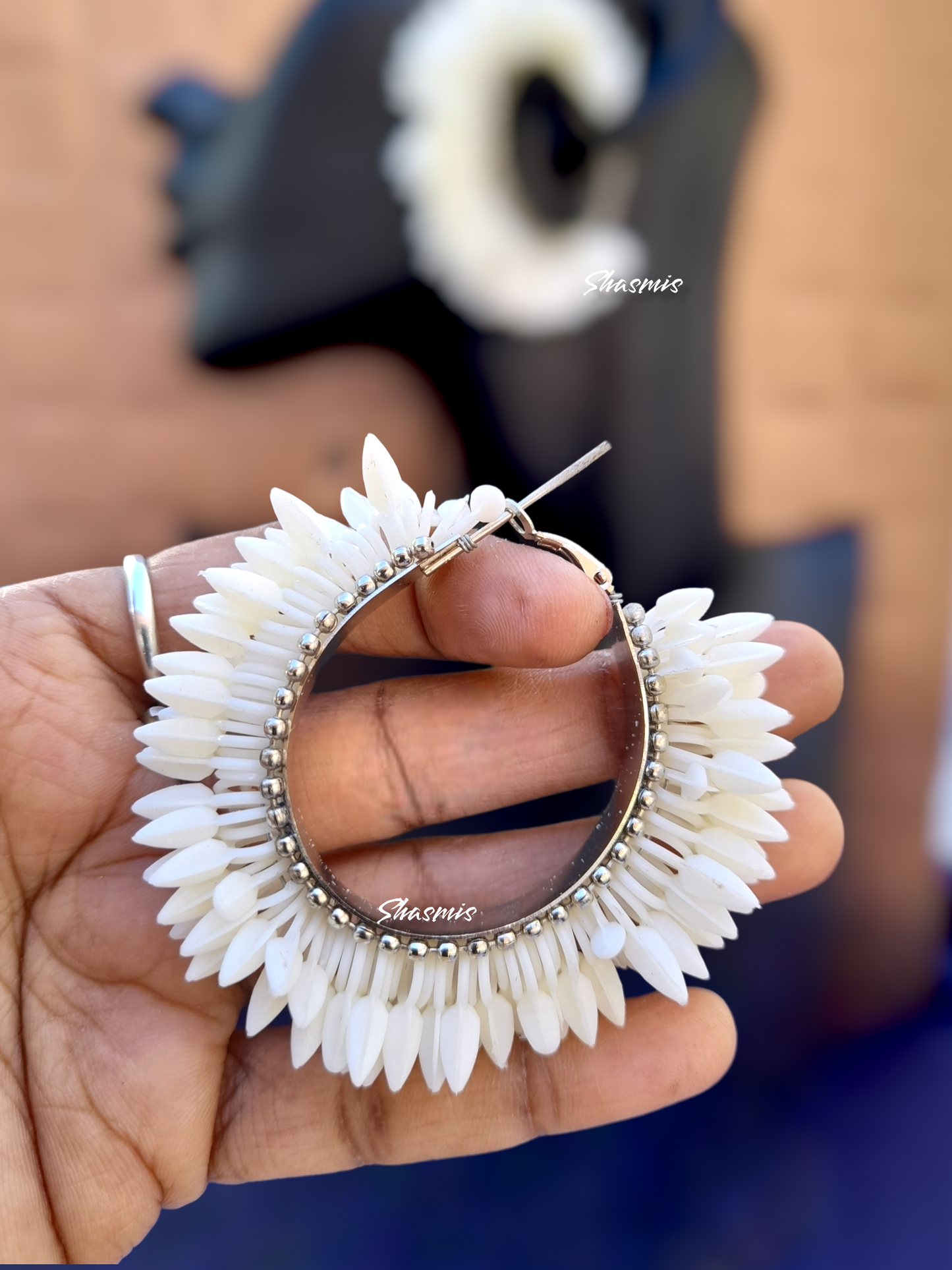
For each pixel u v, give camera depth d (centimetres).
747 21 22
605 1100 13
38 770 13
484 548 14
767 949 22
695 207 22
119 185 23
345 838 15
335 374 23
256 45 22
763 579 24
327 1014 13
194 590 14
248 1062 14
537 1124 13
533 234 22
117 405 24
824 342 24
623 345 23
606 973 13
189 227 23
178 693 12
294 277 22
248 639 13
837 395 24
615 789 14
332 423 23
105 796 14
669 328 23
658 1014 14
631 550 23
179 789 13
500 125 22
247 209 22
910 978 23
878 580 25
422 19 21
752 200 23
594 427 23
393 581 13
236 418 23
